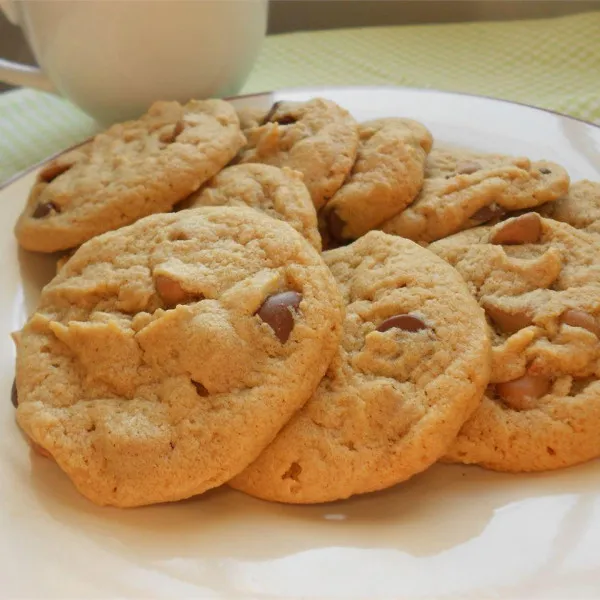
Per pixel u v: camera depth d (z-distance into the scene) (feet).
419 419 0.90
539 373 0.93
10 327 1.04
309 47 1.52
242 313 0.93
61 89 1.28
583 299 0.95
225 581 0.85
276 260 0.96
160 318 0.93
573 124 1.16
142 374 0.93
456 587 0.83
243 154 1.13
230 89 1.31
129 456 0.90
